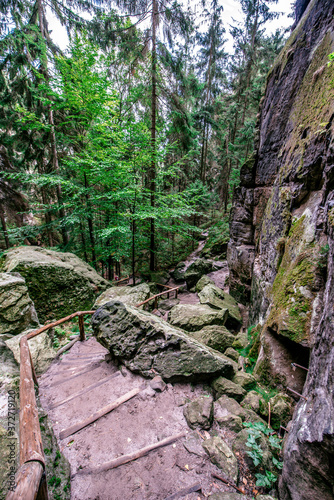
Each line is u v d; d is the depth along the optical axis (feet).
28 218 58.03
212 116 62.85
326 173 9.64
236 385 10.87
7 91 35.47
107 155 28.76
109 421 9.05
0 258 23.36
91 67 28.19
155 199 34.53
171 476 7.06
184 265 46.98
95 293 25.49
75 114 30.12
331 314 7.01
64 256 27.17
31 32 32.27
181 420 9.16
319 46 15.42
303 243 11.62
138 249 39.73
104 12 31.89
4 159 38.81
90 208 30.86
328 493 5.47
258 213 23.38
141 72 35.37
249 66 55.72
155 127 35.86
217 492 6.63
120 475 7.07
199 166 73.05
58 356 14.49
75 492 6.57
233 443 8.18
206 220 71.61
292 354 11.15
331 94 11.91
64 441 8.20
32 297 19.95
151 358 11.76
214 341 16.37
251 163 24.79
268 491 6.95
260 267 19.71
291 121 17.51
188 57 35.99
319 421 5.74
